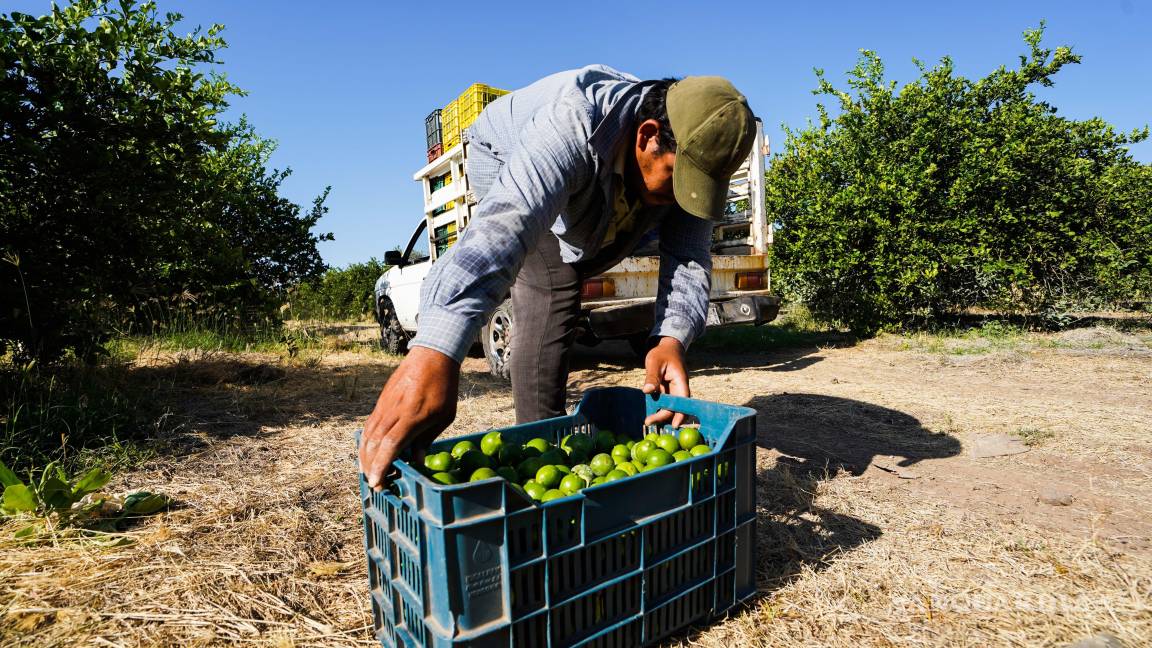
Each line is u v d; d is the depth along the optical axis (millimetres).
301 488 2910
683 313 2312
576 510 1486
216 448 3514
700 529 1759
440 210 7164
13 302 3865
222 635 1769
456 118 6797
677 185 1751
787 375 5953
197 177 4801
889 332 8516
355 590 2031
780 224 9766
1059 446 3396
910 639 1740
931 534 2348
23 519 2432
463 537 1331
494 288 1537
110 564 2139
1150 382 5070
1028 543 2254
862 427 3932
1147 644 1678
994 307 8898
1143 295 10312
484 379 6184
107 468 3062
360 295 17984
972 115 8375
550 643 1465
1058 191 7836
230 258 6570
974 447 3400
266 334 8070
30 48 3824
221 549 2268
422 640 1471
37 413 3426
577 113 1747
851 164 8703
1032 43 8156
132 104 4117
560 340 2648
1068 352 6555
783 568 2139
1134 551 2184
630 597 1612
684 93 1763
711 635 1777
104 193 4113
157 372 5520
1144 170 8562
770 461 3270
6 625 1785
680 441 1941
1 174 3797
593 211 1955
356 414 4449
